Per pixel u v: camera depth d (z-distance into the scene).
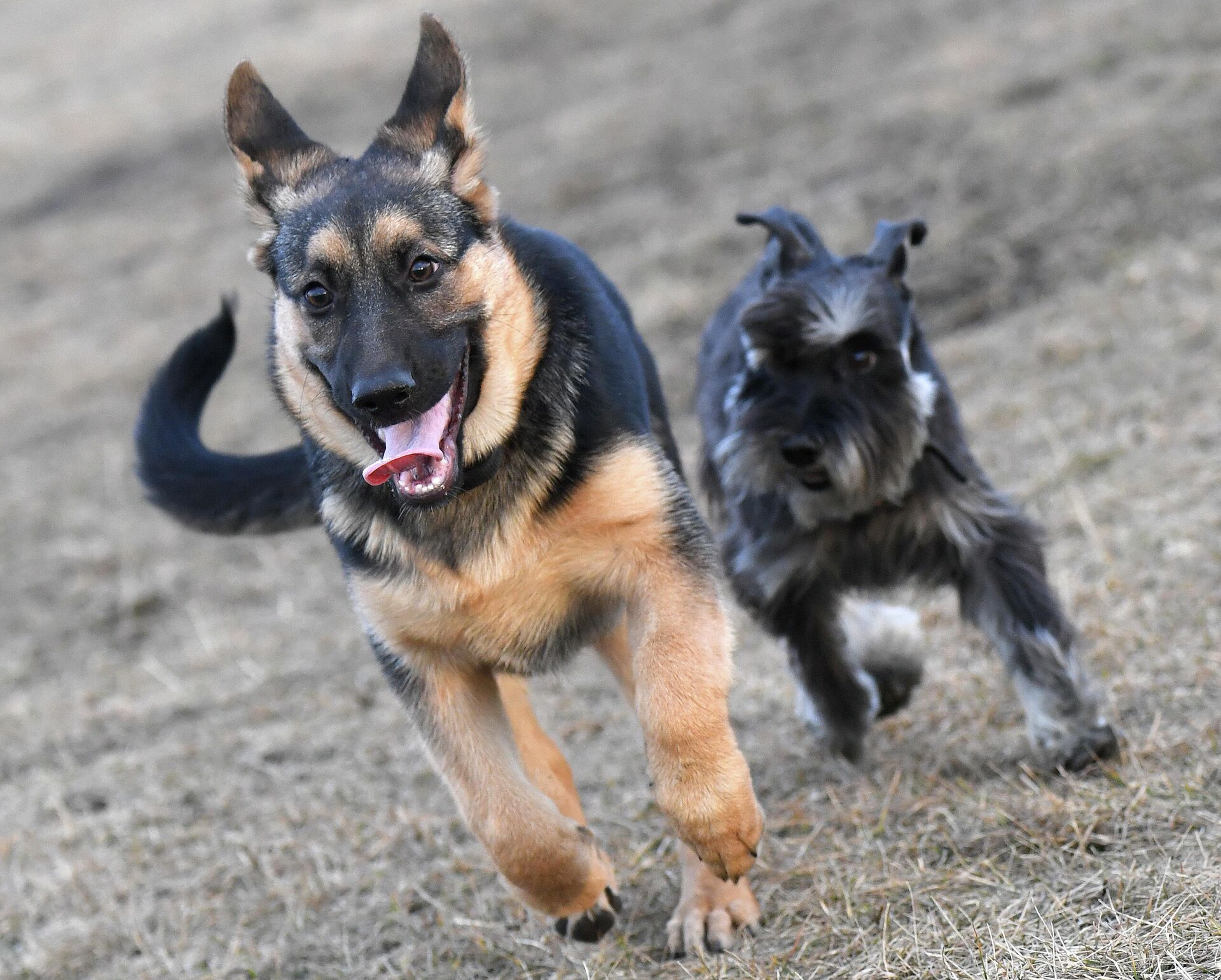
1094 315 15.96
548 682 11.78
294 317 6.70
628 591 6.82
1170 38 22.31
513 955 7.76
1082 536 11.60
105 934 9.07
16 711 13.87
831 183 21.77
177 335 24.78
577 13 34.31
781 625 9.41
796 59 27.39
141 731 12.87
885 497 8.92
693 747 6.20
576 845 6.61
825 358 8.90
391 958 8.14
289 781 11.01
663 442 8.44
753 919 7.44
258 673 13.57
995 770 8.50
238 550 17.39
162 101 37.59
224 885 9.47
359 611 7.02
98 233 31.11
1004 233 18.39
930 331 17.31
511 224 7.44
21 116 39.38
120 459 20.75
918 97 23.38
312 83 34.66
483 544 6.69
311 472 7.49
